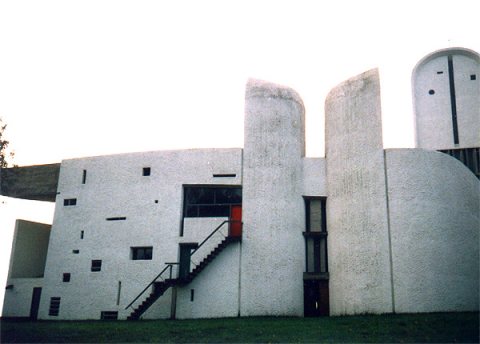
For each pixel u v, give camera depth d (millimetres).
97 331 20625
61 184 31484
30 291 31281
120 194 29922
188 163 29203
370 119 26578
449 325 19016
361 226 25594
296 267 26594
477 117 33656
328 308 26344
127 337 19078
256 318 24391
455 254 25234
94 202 30359
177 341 18078
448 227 25438
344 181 26812
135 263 28531
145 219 29047
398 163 25688
